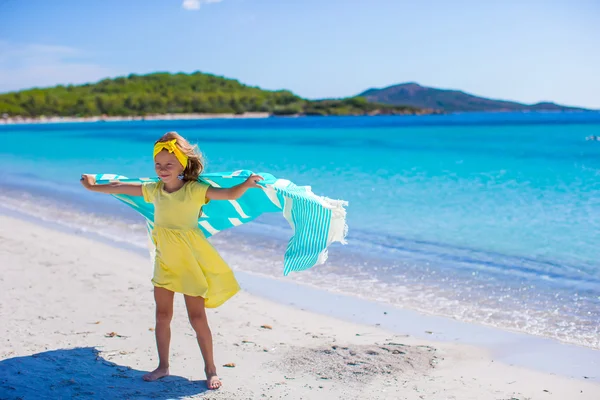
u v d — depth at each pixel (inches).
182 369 166.1
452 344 194.1
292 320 218.1
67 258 308.0
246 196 168.2
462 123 3316.9
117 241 364.2
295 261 154.6
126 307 223.5
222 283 159.0
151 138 1892.2
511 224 391.9
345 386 156.4
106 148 1348.4
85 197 572.4
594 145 1172.5
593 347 191.5
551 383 162.2
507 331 207.5
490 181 611.5
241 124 4028.1
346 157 961.5
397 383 159.3
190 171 157.2
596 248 322.3
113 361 170.2
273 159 944.9
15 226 415.8
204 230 177.9
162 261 156.9
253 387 154.3
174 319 211.0
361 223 406.3
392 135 1831.9
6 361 166.9
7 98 6732.3
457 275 281.9
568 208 442.0
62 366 164.4
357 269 294.7
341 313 227.8
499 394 153.6
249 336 197.6
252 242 355.6
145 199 162.7
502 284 265.9
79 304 226.4
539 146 1171.3
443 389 155.9
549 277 275.0
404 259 312.3
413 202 487.8
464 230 377.7
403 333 205.2
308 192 160.2
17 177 768.3
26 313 213.5
